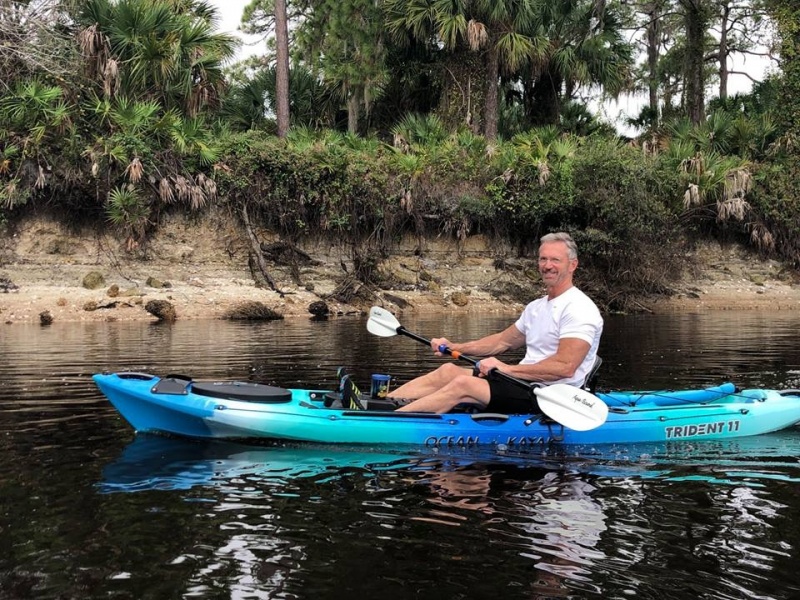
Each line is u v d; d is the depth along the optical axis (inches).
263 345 377.7
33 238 642.2
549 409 168.4
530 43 835.4
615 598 92.4
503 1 824.3
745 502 131.0
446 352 194.5
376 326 212.8
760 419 191.5
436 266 773.3
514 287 756.6
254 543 108.8
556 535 113.6
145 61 666.2
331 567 100.8
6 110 634.2
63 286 618.8
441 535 113.0
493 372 173.2
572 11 927.0
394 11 856.3
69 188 643.5
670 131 920.3
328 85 893.8
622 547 109.0
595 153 778.2
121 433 180.2
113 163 655.8
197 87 719.1
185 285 655.8
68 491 133.0
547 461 159.9
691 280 843.4
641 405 197.6
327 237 750.5
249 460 157.2
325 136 789.2
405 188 756.6
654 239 784.3
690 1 1010.7
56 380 258.4
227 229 707.4
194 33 705.0
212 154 688.4
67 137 644.1
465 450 168.6
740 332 478.3
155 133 676.1
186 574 97.7
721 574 99.8
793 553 107.1
